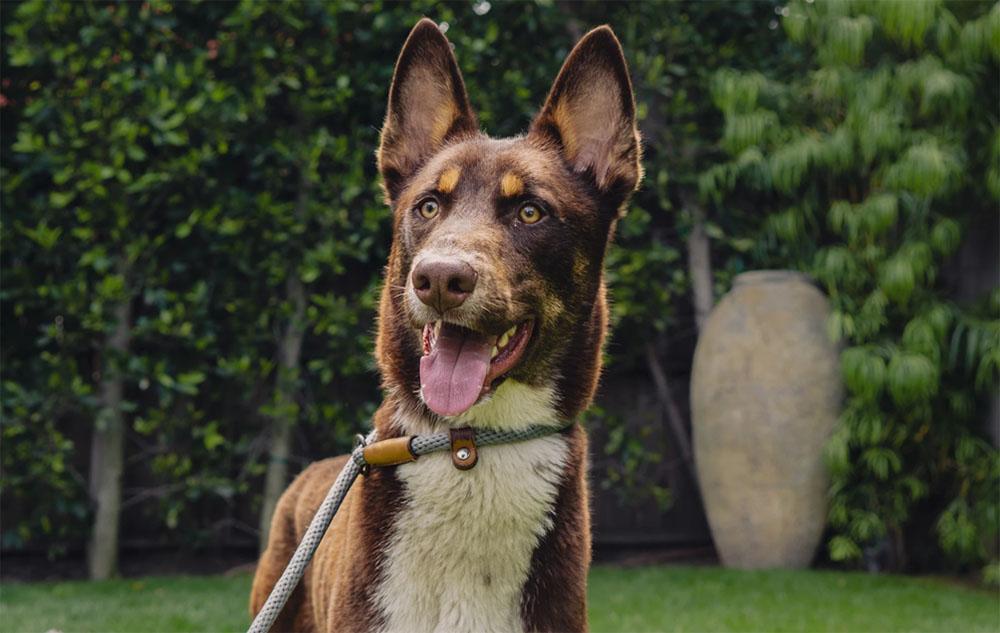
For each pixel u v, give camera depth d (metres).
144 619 5.39
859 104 6.76
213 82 6.42
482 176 2.77
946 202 6.88
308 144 6.71
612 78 3.03
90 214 6.38
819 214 7.47
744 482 6.99
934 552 7.34
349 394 7.27
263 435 6.93
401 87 3.12
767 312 7.05
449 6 6.96
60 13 6.34
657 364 7.64
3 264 6.55
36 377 6.42
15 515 6.93
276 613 2.48
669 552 7.80
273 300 6.82
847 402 7.03
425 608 2.67
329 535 3.15
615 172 3.03
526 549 2.70
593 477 7.73
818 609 5.74
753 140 6.95
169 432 6.71
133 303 7.08
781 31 7.67
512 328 2.67
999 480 6.60
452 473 2.67
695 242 7.59
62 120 6.37
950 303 6.90
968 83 6.54
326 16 6.62
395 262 2.87
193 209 6.63
